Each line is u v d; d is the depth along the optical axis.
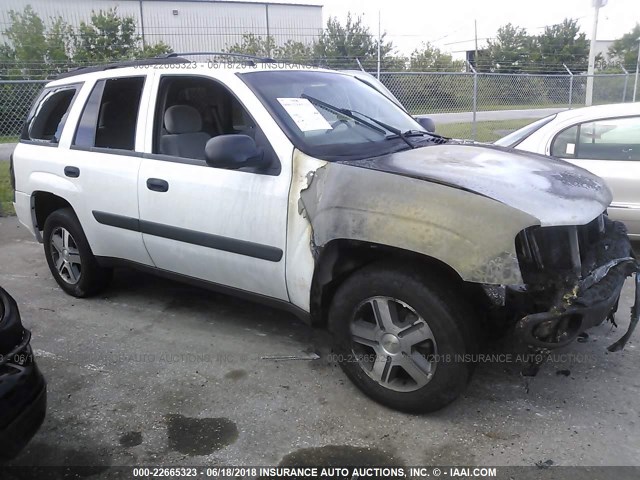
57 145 4.62
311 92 3.75
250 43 20.36
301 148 3.20
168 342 4.01
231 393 3.34
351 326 3.12
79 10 23.66
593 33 17.20
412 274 2.83
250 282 3.53
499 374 3.46
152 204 3.84
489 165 3.11
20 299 4.88
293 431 2.98
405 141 3.58
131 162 3.98
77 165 4.36
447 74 11.19
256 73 3.68
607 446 2.79
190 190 3.61
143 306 4.66
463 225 2.64
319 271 3.11
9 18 20.62
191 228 3.66
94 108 4.39
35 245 6.69
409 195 2.79
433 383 2.88
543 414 3.06
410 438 2.89
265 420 3.08
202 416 3.13
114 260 4.40
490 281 2.59
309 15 27.75
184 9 25.00
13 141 12.46
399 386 3.06
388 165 3.04
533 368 2.77
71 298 4.88
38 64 17.27
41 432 3.02
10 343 2.41
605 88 15.20
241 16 26.03
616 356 3.66
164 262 3.99
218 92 3.83
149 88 3.99
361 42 22.58
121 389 3.42
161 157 3.84
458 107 12.51
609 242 3.30
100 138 4.31
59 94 4.84
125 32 19.80
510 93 13.00
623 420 3.00
